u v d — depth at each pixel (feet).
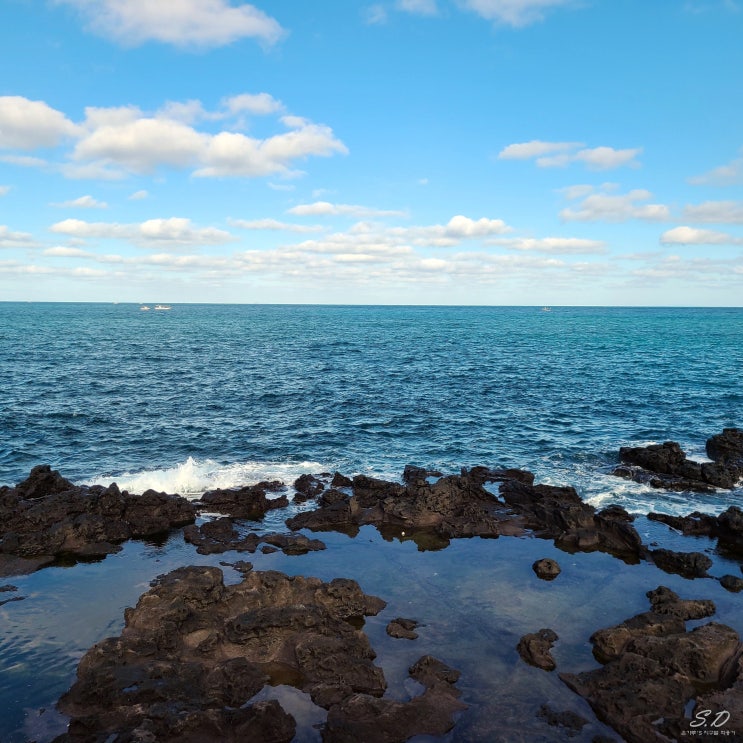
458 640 59.62
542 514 90.17
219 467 113.60
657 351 333.83
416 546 82.17
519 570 75.15
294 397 182.91
